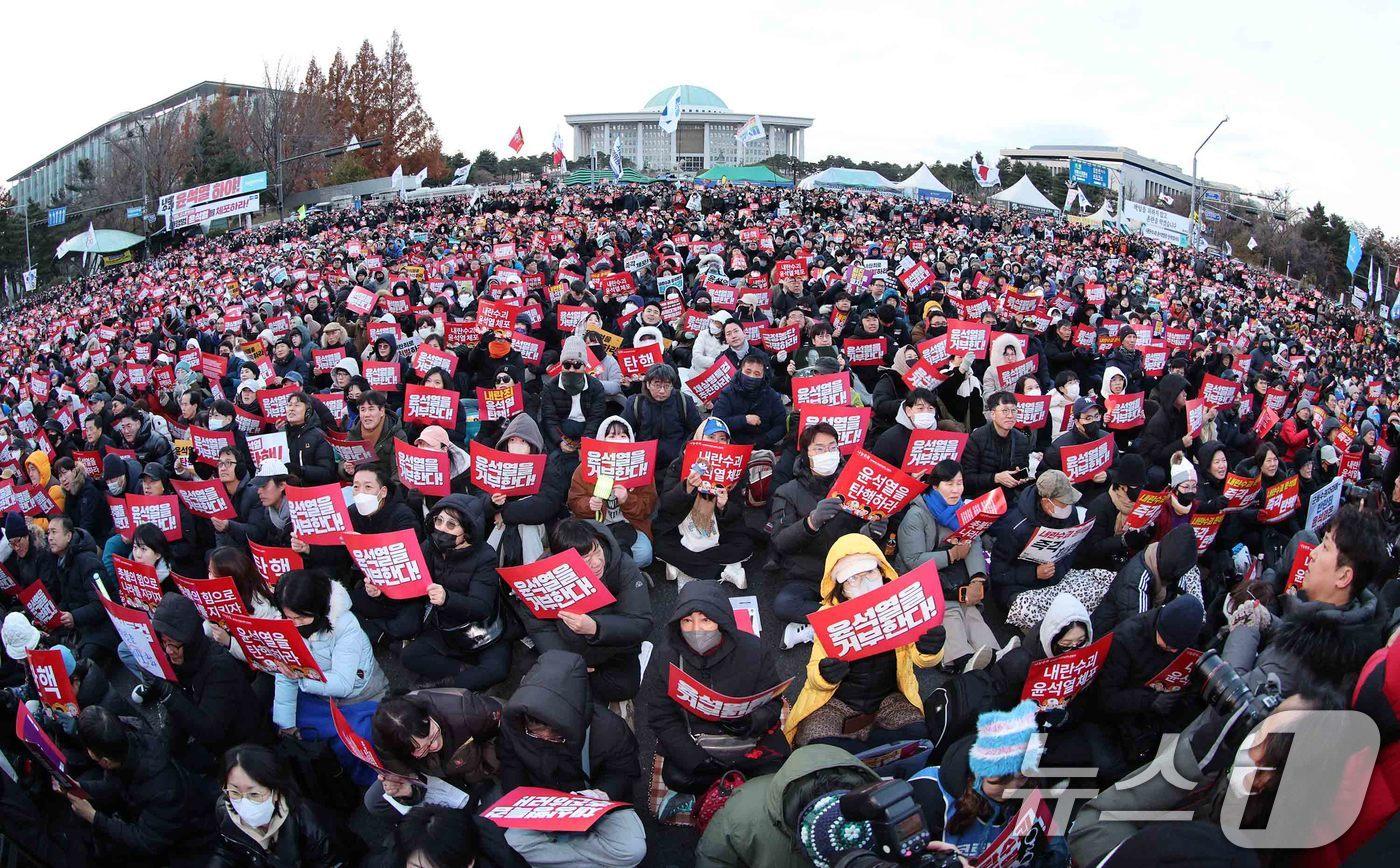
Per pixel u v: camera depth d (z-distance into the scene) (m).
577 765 4.26
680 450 8.33
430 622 5.73
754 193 44.78
